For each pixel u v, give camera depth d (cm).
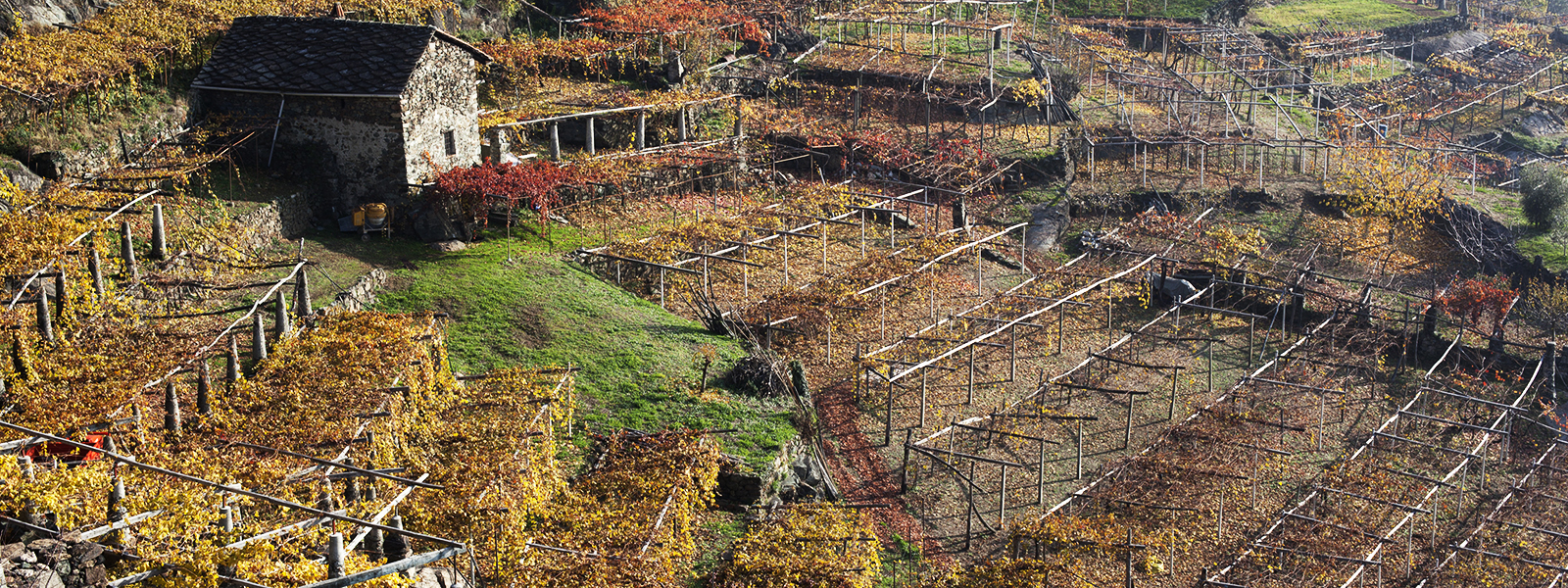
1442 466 3988
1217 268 5016
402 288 4053
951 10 8125
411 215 4444
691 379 3706
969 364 4094
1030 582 2978
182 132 4309
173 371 2506
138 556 1867
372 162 4434
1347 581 3231
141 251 3425
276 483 2212
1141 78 7081
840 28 7638
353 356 2822
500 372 3288
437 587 2267
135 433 2294
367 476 2366
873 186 5838
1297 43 8606
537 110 5400
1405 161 6444
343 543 2047
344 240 4350
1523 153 7388
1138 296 4962
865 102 6656
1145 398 4206
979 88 6606
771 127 6147
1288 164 6731
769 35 7169
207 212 3947
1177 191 6234
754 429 3475
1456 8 10269
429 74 4547
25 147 3816
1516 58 8950
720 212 5272
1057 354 4462
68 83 3975
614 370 3719
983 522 3381
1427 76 8619
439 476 2567
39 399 2331
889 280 4391
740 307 4338
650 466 3077
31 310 2611
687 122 5938
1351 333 4784
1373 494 3694
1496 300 4756
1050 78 7038
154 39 4466
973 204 5834
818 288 4275
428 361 2995
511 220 4778
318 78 4369
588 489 3025
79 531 1789
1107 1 9031
